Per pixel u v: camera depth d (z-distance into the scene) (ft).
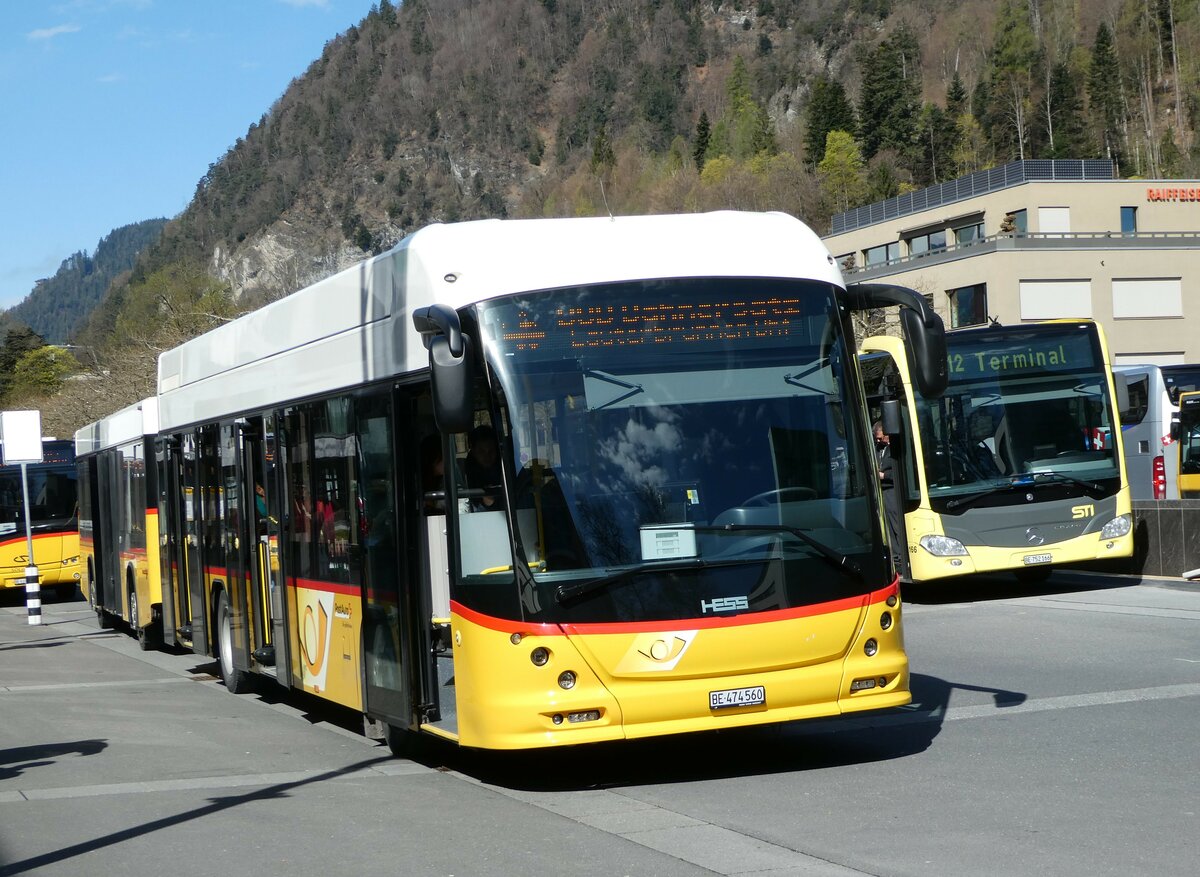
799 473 28.30
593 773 30.76
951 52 579.48
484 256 28.86
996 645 48.11
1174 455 109.40
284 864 23.24
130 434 66.03
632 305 28.58
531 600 26.84
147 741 37.76
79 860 24.00
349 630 34.60
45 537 111.65
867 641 28.17
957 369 63.46
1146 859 21.20
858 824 24.38
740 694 27.09
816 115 486.79
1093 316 220.43
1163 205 229.86
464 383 26.32
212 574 49.52
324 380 36.27
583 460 27.50
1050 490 62.80
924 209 247.29
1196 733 31.24
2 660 65.67
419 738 33.73
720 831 24.36
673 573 27.09
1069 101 469.98
